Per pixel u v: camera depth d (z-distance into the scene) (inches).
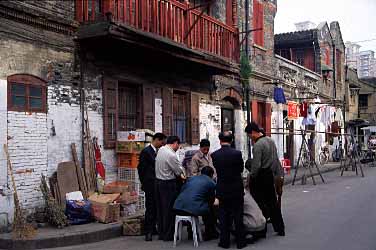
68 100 394.6
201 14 523.8
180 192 334.0
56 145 381.7
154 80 497.0
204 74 590.9
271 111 804.6
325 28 1128.2
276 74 824.3
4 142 339.6
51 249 312.0
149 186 343.6
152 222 340.5
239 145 685.9
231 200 306.2
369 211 430.3
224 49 581.3
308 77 1009.5
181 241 333.7
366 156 1160.2
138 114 479.5
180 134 550.3
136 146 424.2
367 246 301.4
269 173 341.1
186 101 561.6
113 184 410.0
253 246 309.9
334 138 1198.9
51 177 375.9
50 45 379.6
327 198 521.7
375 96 1670.8
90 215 364.8
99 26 382.6
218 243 319.6
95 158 412.5
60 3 388.5
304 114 848.3
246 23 701.3
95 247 316.8
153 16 453.4
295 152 933.8
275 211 340.5
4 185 338.3
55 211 348.8
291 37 1066.1
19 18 352.2
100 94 426.3
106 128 429.1
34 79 365.4
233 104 689.0
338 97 1266.0
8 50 345.1
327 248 298.8
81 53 406.6
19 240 311.9
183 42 501.0
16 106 350.0
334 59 1213.7
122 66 451.2
